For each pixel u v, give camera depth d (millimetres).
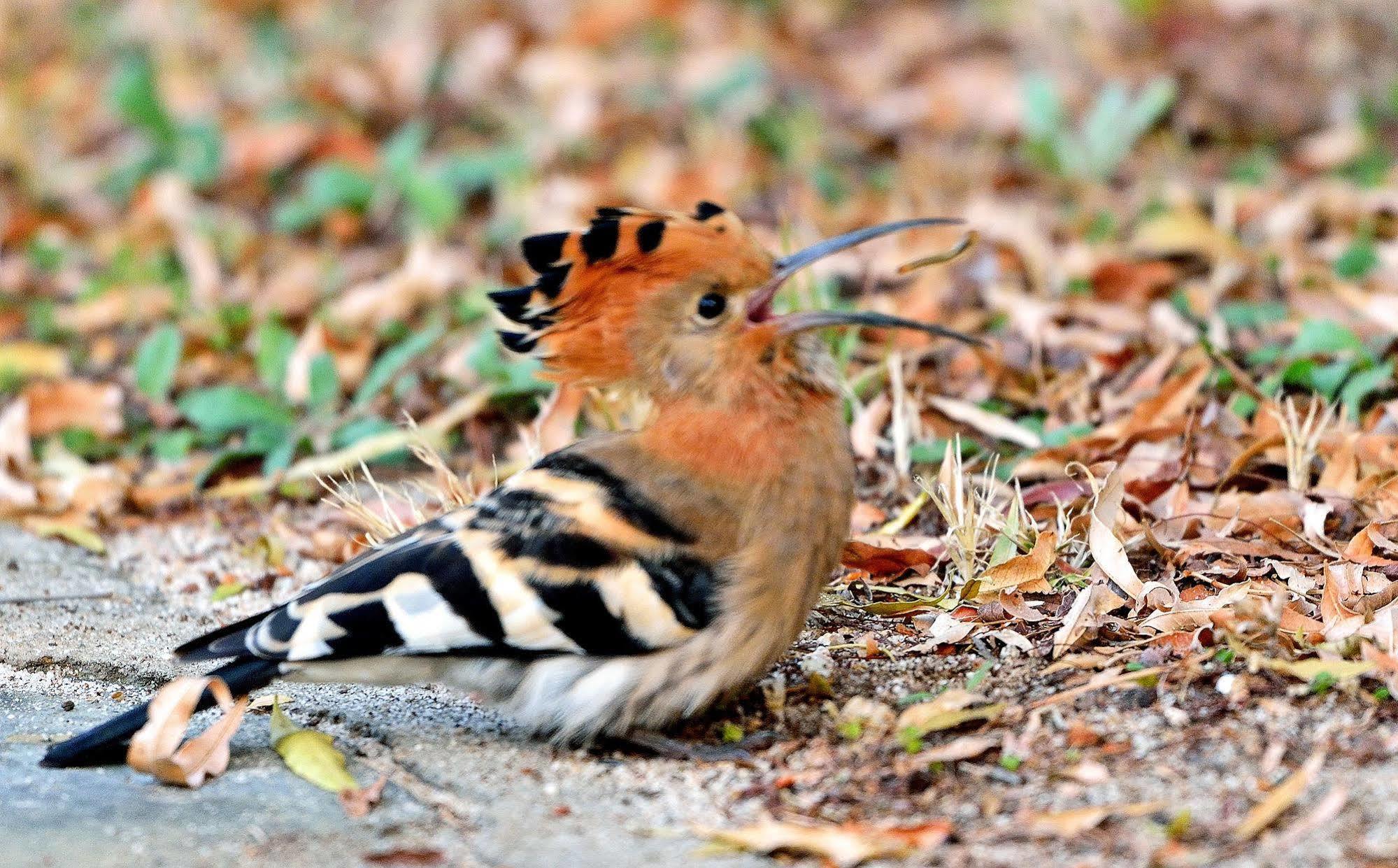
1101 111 16406
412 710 8898
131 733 7930
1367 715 7711
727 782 7840
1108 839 6969
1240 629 8164
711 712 8508
